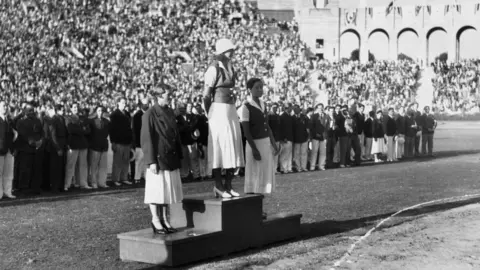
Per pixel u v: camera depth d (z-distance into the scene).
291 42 78.06
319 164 28.95
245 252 11.68
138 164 23.02
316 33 84.50
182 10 79.06
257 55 71.19
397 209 16.78
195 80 62.22
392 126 33.12
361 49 85.00
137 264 10.72
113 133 22.50
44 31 65.50
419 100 68.75
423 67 77.12
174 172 11.17
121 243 11.03
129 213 15.96
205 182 22.95
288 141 26.94
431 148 36.44
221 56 12.07
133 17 74.94
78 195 19.55
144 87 58.66
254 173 12.72
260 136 12.74
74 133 20.98
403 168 28.41
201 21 77.94
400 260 10.80
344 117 30.39
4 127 18.81
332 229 13.97
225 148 11.84
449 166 29.11
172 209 11.92
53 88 54.19
